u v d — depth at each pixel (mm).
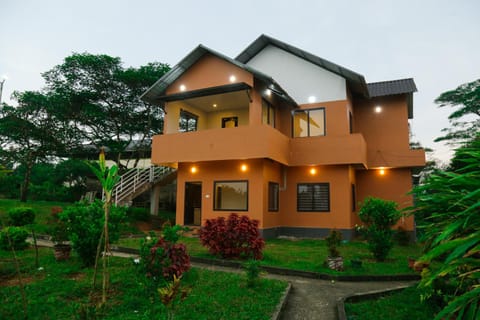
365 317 4133
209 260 7719
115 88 18438
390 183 13789
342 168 12477
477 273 1970
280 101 14016
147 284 4324
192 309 4078
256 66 14859
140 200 22156
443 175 2516
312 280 6344
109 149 20641
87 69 17641
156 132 21078
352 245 10742
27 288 4668
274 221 12555
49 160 22016
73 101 18156
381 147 14055
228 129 11680
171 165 13992
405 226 13078
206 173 12781
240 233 7707
